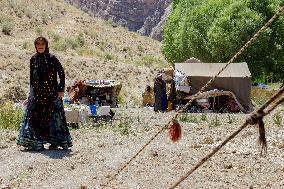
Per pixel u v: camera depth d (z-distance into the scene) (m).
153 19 163.75
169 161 10.17
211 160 10.08
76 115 17.62
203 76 27.00
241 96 26.91
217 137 12.55
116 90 29.83
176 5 64.69
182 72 27.47
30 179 9.11
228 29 42.25
